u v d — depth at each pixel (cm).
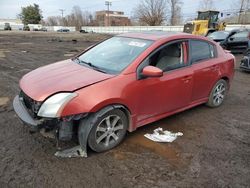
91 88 334
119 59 399
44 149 361
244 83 791
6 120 454
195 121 477
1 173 310
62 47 1883
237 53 1507
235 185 304
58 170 318
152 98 396
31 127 324
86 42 2550
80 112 323
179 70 434
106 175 313
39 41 2583
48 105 318
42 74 387
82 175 311
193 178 314
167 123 462
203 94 503
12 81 728
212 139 412
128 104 365
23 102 369
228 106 566
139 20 6956
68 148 358
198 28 2347
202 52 489
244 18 5784
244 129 453
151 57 396
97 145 350
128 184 299
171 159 351
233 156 365
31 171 315
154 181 306
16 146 368
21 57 1249
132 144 385
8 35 3888
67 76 365
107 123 354
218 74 516
